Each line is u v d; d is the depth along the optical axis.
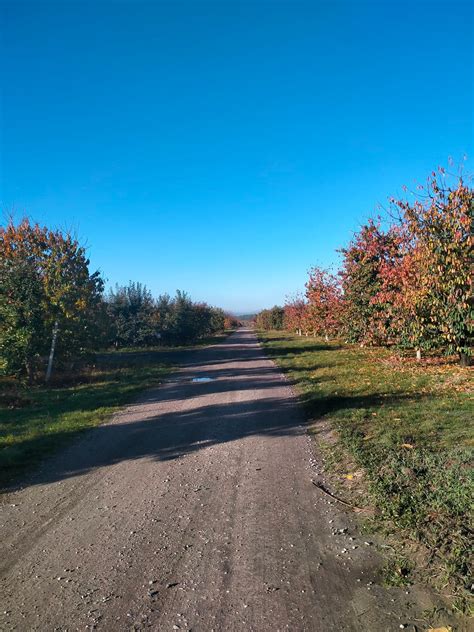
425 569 3.14
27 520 4.46
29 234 16.00
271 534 3.87
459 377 10.19
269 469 5.56
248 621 2.73
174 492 4.98
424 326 12.22
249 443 6.74
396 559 3.30
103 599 3.04
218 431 7.56
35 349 14.39
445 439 5.75
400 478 4.65
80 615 2.88
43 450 6.82
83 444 7.20
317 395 9.85
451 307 11.11
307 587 3.05
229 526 4.07
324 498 4.59
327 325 26.16
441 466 4.76
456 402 7.73
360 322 18.53
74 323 15.57
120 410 9.83
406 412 7.41
